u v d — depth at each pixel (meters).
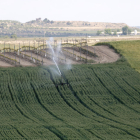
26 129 130.00
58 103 177.50
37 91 192.25
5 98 181.75
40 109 167.62
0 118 149.38
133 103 180.50
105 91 199.12
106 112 163.25
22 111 162.00
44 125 136.25
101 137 121.19
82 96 189.00
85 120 146.75
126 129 132.00
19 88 195.88
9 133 125.31
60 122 143.25
